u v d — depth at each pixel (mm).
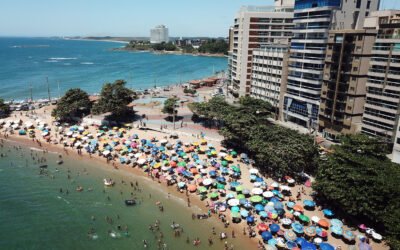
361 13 99750
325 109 99750
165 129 108438
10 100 157625
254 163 81375
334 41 92875
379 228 56781
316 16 99562
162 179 77812
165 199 69438
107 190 73312
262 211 60562
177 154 87062
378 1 101812
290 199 65875
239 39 151750
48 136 104062
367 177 55938
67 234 58031
